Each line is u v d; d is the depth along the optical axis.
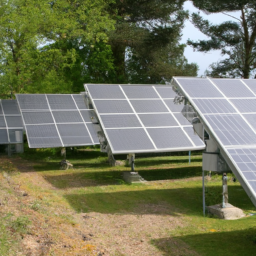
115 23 35.81
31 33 29.80
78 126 20.77
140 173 20.12
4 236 8.38
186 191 15.86
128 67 41.09
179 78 12.58
